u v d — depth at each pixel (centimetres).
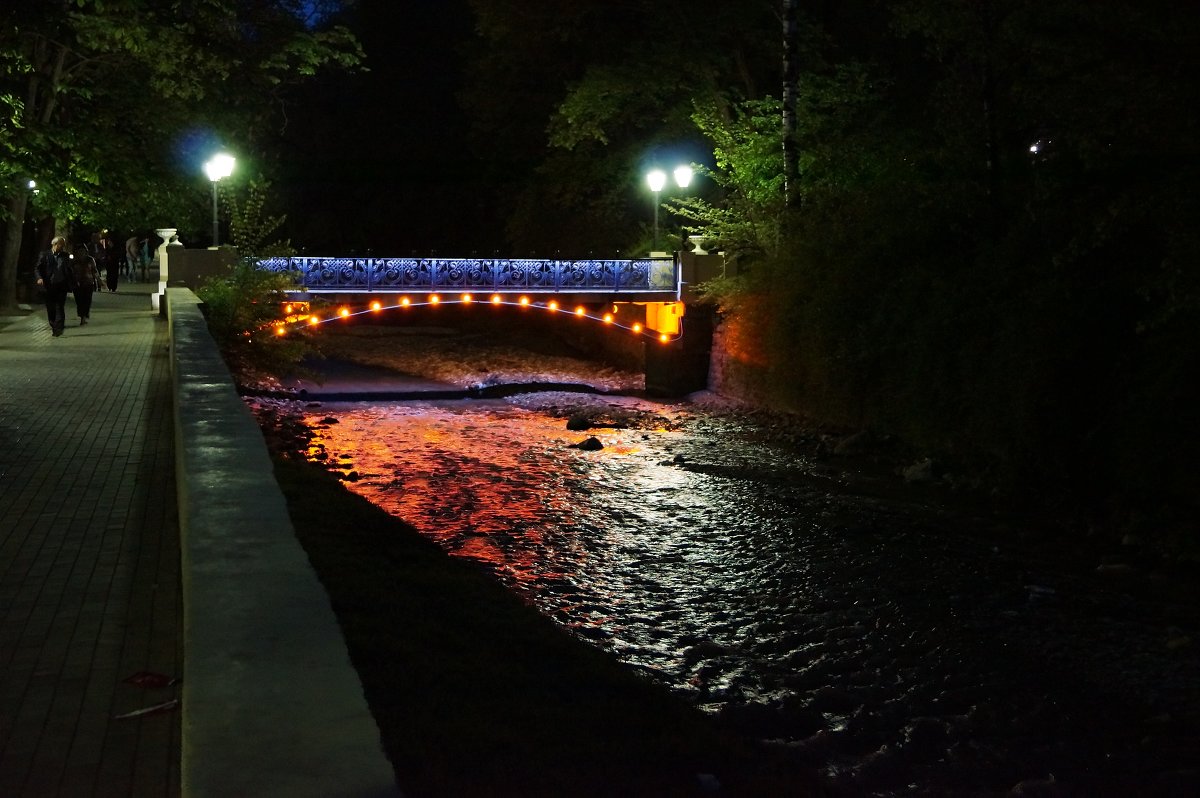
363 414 2711
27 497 880
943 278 2203
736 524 1582
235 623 404
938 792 727
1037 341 1780
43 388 1527
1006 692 938
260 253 2831
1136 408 1614
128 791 402
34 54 2570
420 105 5994
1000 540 1512
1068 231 1945
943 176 2527
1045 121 2170
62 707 478
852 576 1312
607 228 4425
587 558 1378
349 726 319
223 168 3034
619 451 2258
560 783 438
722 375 3134
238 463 686
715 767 527
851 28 3903
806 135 2942
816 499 1772
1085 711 899
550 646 668
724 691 923
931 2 2267
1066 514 1675
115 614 602
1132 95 1565
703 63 3588
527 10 3928
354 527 882
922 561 1390
